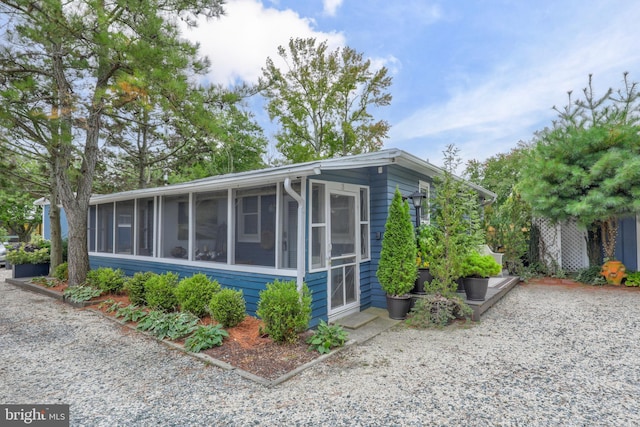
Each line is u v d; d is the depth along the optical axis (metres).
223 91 7.18
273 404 2.91
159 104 6.52
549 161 7.78
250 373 3.49
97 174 10.64
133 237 8.02
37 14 5.62
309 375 3.47
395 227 5.47
